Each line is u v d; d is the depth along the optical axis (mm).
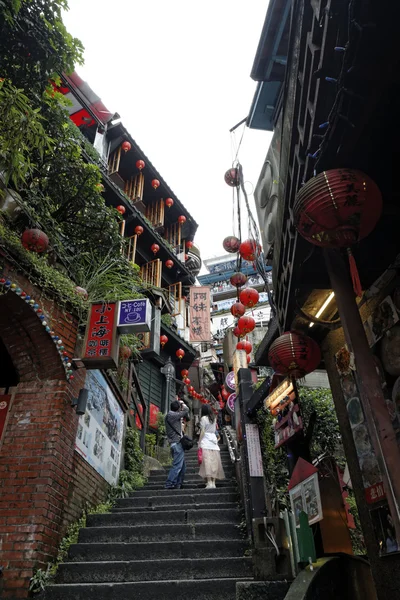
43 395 5621
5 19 4969
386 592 3416
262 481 5578
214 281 37812
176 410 8336
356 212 2492
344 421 4293
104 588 4414
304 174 2898
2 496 4980
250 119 7582
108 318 5945
